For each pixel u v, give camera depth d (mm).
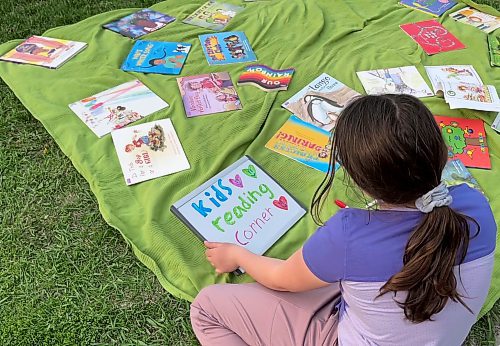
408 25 3471
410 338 1322
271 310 1662
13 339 1928
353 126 1214
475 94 2873
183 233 2242
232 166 2469
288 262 1524
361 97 1263
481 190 2484
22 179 2490
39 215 2350
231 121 2736
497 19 3572
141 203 2363
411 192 1209
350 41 3332
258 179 2432
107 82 2943
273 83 2957
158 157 2545
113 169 2486
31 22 3426
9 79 2957
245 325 1690
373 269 1261
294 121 2762
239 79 2996
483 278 1302
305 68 3090
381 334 1340
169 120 2730
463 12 3633
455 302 1285
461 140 2701
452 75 3037
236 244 2193
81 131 2658
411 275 1192
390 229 1252
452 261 1189
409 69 3111
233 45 3258
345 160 1246
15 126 2742
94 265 2170
